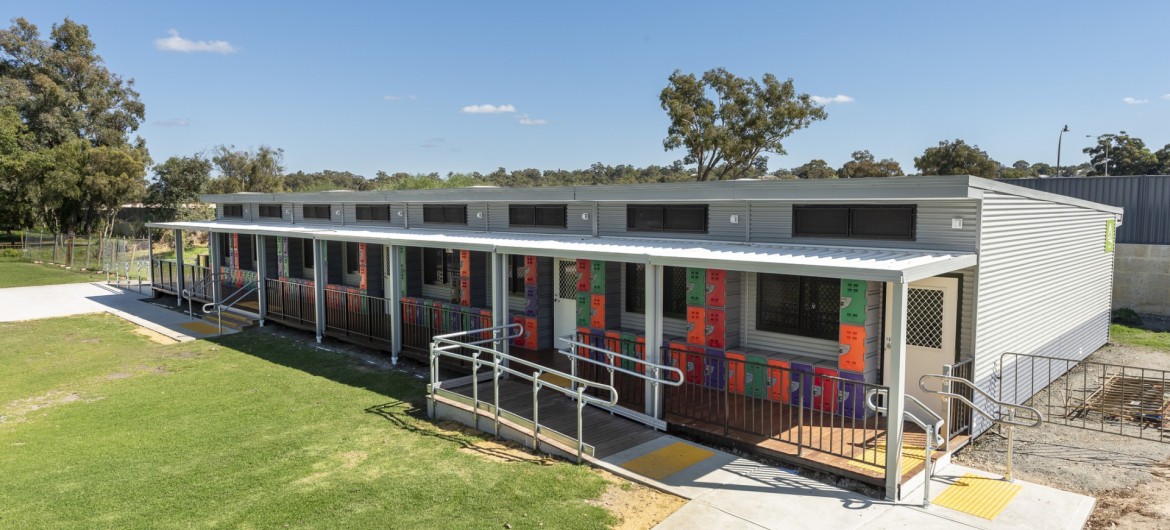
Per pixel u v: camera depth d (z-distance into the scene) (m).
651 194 11.59
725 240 10.85
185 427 10.00
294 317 17.62
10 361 14.82
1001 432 9.18
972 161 45.47
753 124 42.12
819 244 9.80
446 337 10.44
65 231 48.78
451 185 34.94
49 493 7.62
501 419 9.41
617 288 11.96
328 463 8.40
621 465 8.02
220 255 24.91
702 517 6.71
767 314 10.25
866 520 6.63
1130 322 18.38
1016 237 9.77
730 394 10.16
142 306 22.48
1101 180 20.52
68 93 52.25
